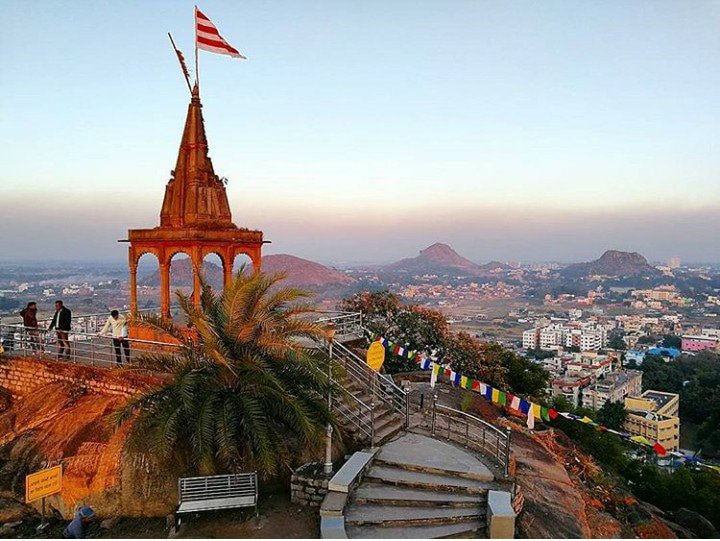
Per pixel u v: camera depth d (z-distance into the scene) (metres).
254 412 12.34
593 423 14.47
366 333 23.19
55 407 16.33
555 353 169.75
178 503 12.80
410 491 13.01
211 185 19.06
